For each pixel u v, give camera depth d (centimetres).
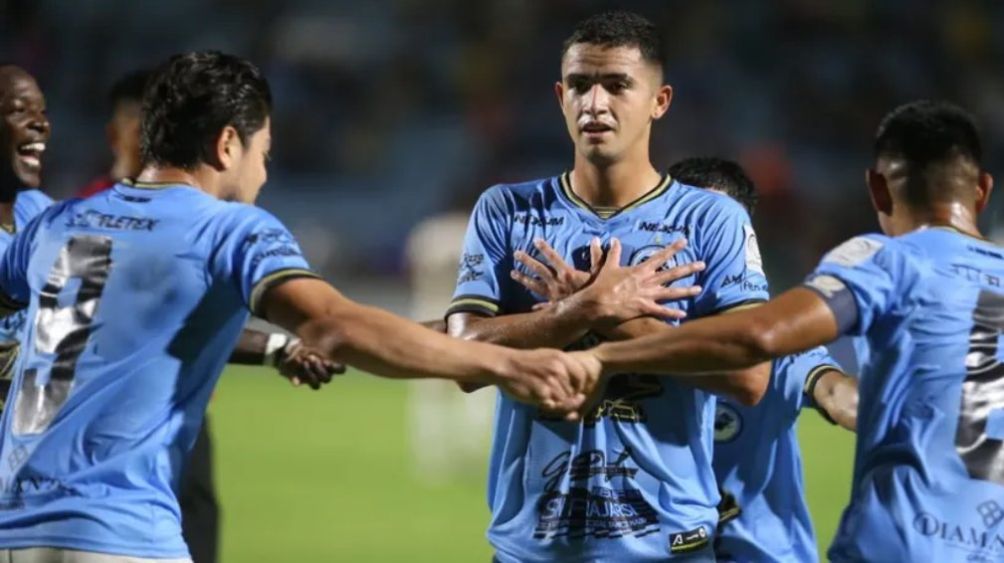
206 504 2394
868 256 1675
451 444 5581
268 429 6028
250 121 1802
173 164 1797
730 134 9606
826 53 10169
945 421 1644
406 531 4141
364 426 6175
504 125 9594
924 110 1767
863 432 1694
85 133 9381
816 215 8819
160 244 1725
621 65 1892
